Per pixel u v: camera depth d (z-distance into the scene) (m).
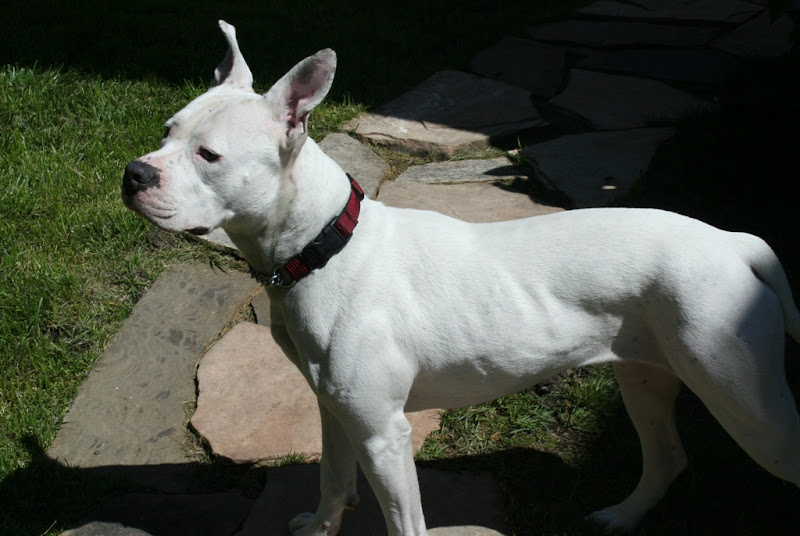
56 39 3.04
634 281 1.29
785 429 1.28
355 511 1.57
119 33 3.17
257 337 1.88
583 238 1.31
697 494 1.57
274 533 1.52
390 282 1.31
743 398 1.26
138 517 1.54
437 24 3.47
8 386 1.74
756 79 2.81
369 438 1.32
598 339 1.32
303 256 1.29
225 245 2.08
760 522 1.53
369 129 2.67
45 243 2.04
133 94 2.71
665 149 2.47
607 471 1.63
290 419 1.71
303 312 1.31
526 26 3.54
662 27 3.49
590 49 3.29
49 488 1.58
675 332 1.27
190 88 2.73
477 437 1.69
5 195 2.14
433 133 2.65
